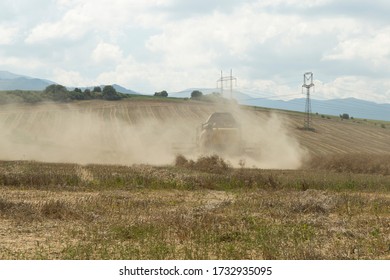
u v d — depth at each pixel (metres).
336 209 45.91
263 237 32.62
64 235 33.56
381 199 51.41
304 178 68.12
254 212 43.12
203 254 28.59
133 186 60.16
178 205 46.88
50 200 44.56
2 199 43.28
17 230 34.84
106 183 60.72
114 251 29.64
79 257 28.00
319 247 31.06
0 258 27.58
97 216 39.44
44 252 29.19
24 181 59.62
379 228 37.12
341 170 99.81
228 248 30.05
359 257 28.97
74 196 51.62
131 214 40.84
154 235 32.97
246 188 61.53
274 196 52.69
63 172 65.94
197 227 35.03
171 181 62.12
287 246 30.78
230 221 37.81
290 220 39.47
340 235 34.50
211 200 51.06
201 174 68.81
